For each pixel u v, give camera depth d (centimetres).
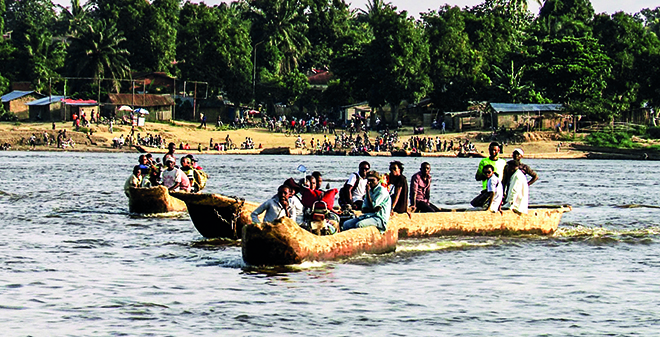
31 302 3038
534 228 4894
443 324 2816
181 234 4866
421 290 3325
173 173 5853
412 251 4219
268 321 2820
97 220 5509
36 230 4956
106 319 2819
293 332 2695
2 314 2861
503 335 2692
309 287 3331
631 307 3092
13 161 14612
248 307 3005
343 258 3884
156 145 19850
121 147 19512
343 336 2658
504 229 4784
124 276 3528
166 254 4109
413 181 4706
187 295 3180
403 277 3572
